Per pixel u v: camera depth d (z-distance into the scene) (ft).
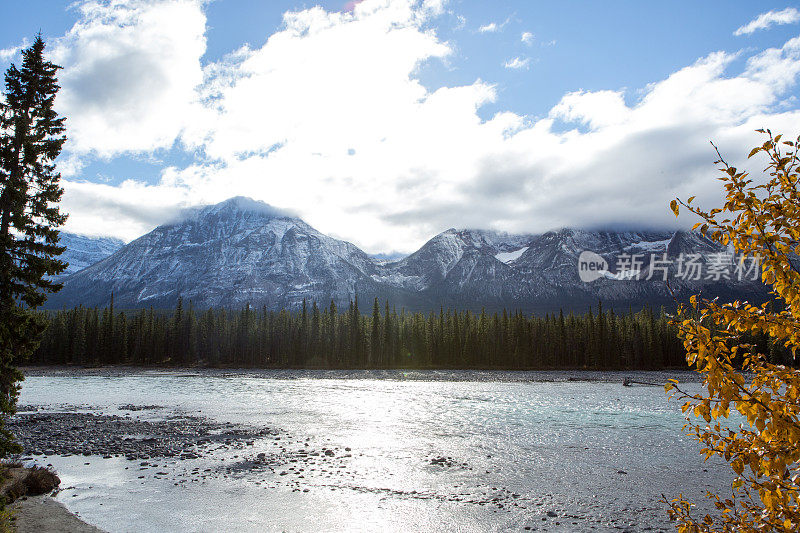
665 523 51.85
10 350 59.16
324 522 52.60
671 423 113.09
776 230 13.61
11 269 61.52
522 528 50.93
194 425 108.47
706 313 14.49
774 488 12.92
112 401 157.58
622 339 393.09
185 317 428.97
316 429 104.53
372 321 442.09
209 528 50.93
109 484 65.31
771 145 13.84
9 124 71.20
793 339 13.44
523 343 401.08
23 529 49.08
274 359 418.72
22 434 96.63
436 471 71.46
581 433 100.53
